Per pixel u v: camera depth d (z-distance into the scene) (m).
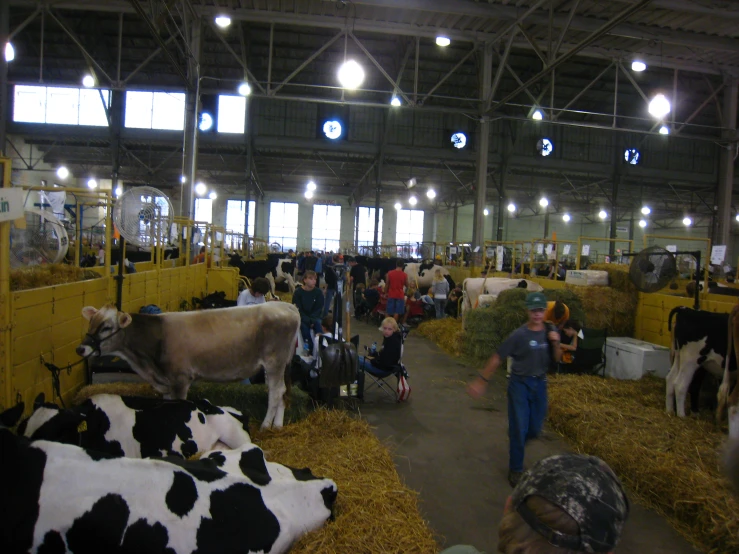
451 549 1.48
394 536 2.90
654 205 32.91
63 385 4.25
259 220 34.72
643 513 3.71
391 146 24.02
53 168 26.56
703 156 25.70
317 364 5.45
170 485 2.17
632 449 4.27
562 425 5.15
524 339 3.99
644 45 14.43
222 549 2.18
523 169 26.27
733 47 13.55
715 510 3.34
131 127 22.75
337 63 21.09
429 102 23.81
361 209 36.34
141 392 4.36
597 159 25.27
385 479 3.61
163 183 28.36
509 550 1.05
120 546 1.97
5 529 1.84
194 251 12.75
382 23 13.97
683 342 5.16
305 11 13.59
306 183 31.66
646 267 6.89
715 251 8.95
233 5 13.41
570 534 0.96
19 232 5.39
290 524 2.51
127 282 5.69
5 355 3.37
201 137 22.91
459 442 4.84
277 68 21.58
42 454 2.01
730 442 1.08
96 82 14.73
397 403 5.99
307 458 3.84
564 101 22.98
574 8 10.59
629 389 5.93
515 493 1.11
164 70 21.86
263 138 23.42
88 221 19.42
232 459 2.62
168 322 3.91
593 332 7.05
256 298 5.67
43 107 22.81
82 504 1.95
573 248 39.72
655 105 12.26
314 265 14.41
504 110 23.89
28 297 3.66
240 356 4.14
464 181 29.48
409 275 15.33
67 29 13.84
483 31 14.67
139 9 9.11
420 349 9.45
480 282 10.05
